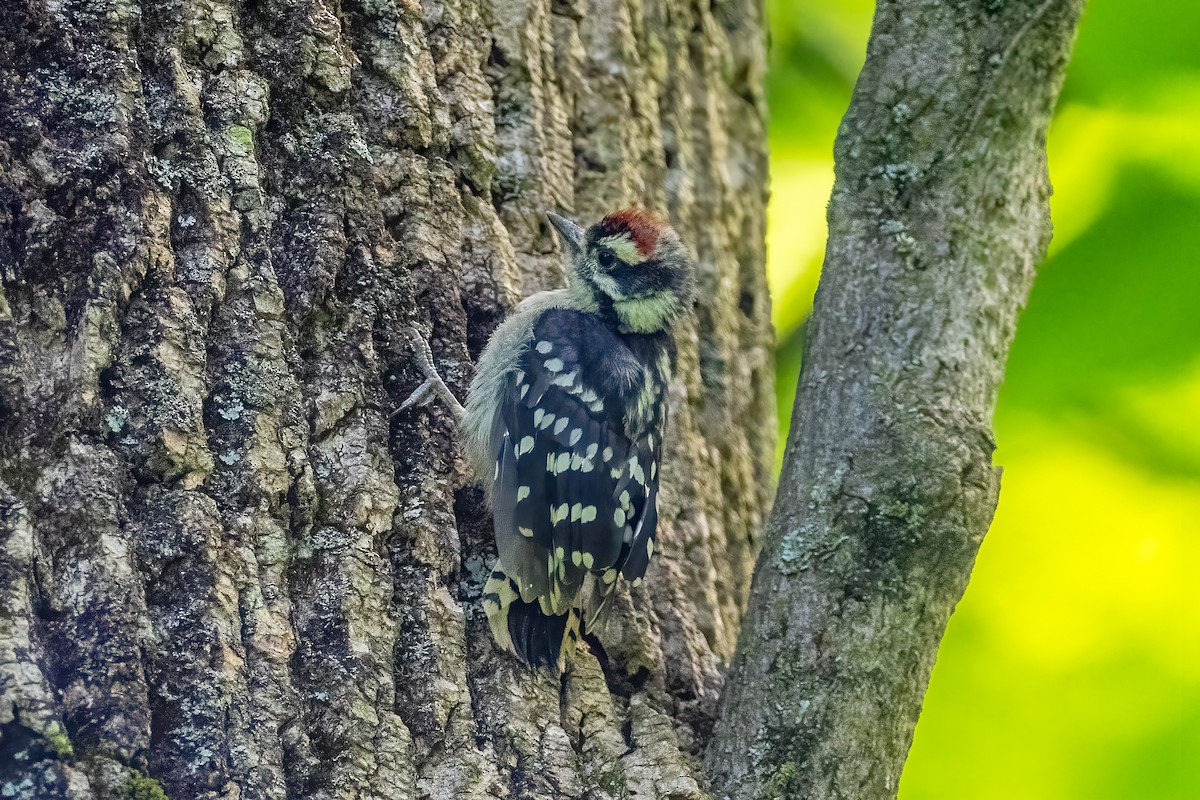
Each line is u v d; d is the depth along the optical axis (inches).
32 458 243.4
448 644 285.4
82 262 256.1
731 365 417.4
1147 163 465.7
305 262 293.6
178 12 284.7
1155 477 488.1
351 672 266.4
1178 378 469.4
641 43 400.2
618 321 370.0
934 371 302.2
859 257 309.9
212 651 248.1
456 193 335.9
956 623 502.9
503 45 358.6
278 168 298.0
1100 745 482.6
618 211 371.6
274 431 273.1
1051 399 481.7
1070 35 304.5
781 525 307.7
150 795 229.5
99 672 233.5
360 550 278.8
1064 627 495.2
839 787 291.6
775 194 564.1
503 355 334.6
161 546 251.3
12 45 264.1
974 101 304.7
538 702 297.1
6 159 255.3
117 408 253.9
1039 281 473.1
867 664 295.1
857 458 301.1
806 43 572.1
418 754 273.3
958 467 297.6
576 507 333.1
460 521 321.7
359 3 324.2
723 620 366.3
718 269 420.2
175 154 276.8
